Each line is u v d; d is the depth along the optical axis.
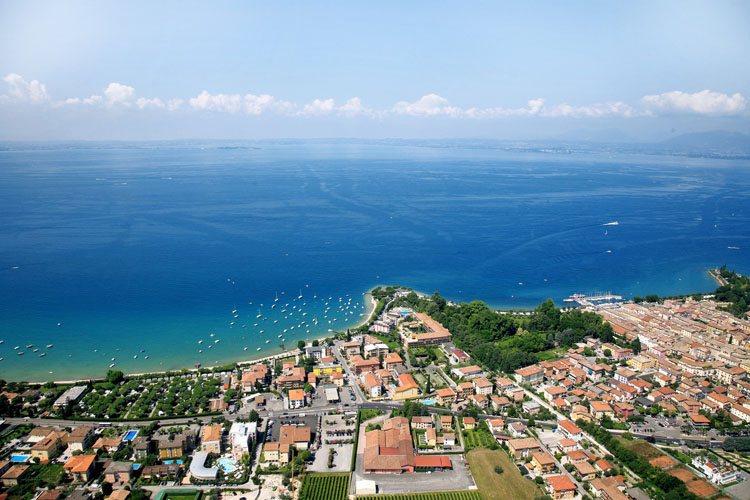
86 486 194.38
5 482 194.12
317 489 195.00
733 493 193.38
